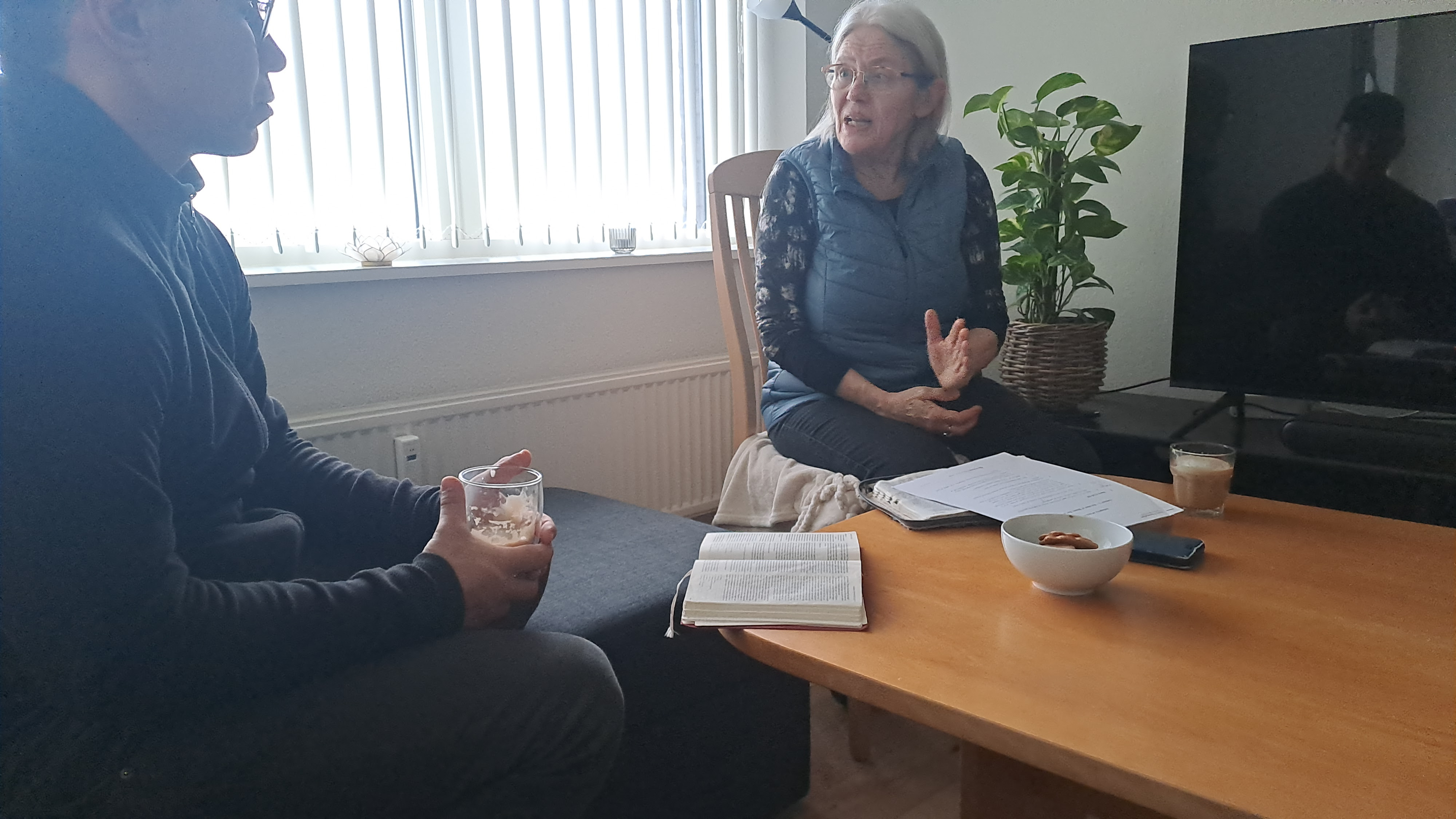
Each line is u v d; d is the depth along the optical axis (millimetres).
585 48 2258
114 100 771
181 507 857
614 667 1151
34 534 629
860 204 1700
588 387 2188
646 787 1203
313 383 1796
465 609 854
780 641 829
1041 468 1307
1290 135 1777
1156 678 742
